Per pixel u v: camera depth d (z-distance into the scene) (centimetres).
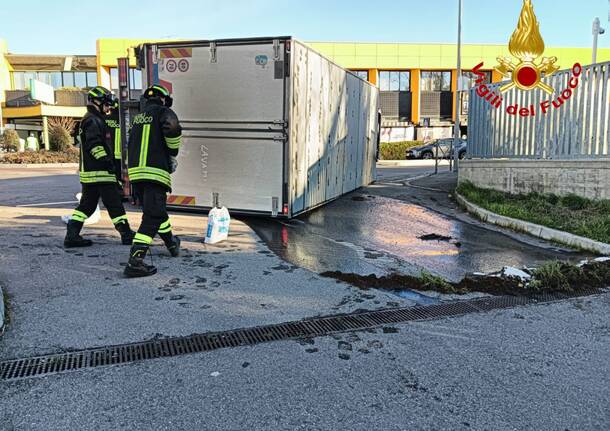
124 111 999
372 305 470
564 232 763
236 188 863
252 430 275
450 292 516
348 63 3719
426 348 382
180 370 337
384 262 634
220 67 838
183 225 803
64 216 804
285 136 823
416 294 506
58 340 375
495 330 421
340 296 491
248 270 570
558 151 987
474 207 994
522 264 639
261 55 816
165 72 867
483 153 1205
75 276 524
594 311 471
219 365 345
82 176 630
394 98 3847
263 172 846
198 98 858
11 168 2564
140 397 303
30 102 4122
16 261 572
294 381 327
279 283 526
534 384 333
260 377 330
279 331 405
